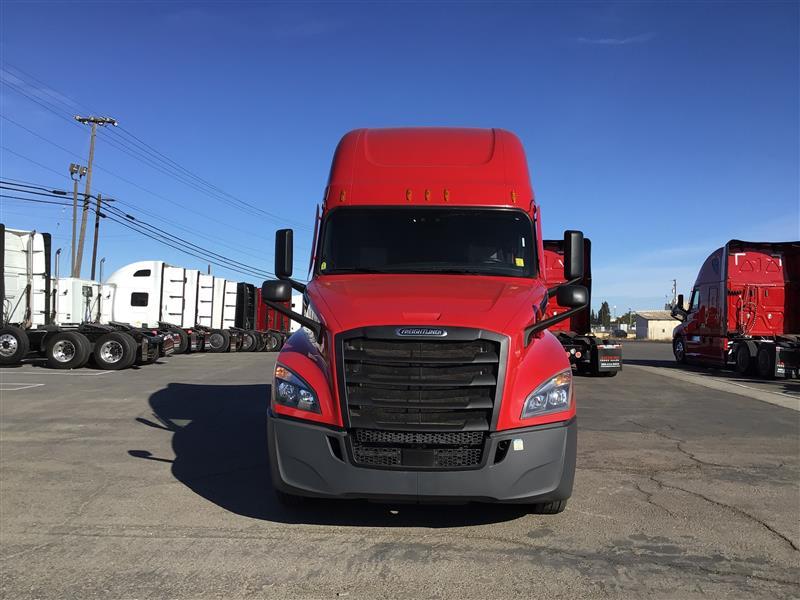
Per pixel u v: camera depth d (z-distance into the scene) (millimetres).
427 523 4906
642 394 13312
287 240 6031
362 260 5891
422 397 4297
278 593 3721
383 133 6613
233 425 8906
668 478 6285
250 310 30875
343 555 4273
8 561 4152
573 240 5852
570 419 4520
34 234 16906
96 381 14195
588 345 17266
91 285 19312
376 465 4258
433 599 3660
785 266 19000
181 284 23312
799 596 3711
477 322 4398
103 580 3879
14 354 16250
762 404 11805
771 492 5812
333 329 4449
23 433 8289
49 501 5406
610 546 4465
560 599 3664
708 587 3822
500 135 6555
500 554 4309
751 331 18766
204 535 4629
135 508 5234
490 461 4242
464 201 6059
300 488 4395
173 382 14148
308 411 4414
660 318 87000
